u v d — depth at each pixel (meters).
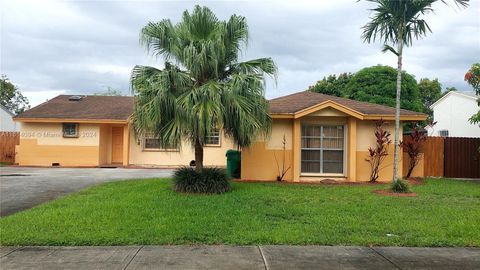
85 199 10.48
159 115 10.95
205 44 11.37
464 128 28.77
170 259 5.96
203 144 11.78
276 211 9.15
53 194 11.91
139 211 8.95
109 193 11.48
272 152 15.30
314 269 5.59
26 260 5.89
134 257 6.04
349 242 6.89
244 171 15.30
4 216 8.88
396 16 12.52
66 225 7.76
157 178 15.59
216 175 11.88
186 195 11.16
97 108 23.41
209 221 8.13
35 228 7.54
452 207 9.82
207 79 11.95
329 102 14.41
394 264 5.83
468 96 28.23
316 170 15.43
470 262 5.95
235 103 11.10
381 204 10.16
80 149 21.92
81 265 5.68
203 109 10.75
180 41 11.89
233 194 11.40
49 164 21.91
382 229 7.67
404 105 29.94
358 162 15.30
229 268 5.60
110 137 23.45
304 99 17.00
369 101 30.08
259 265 5.73
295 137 15.02
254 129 11.41
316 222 8.20
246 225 7.85
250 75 11.63
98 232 7.29
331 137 15.46
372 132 15.42
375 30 13.03
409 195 11.61
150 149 22.55
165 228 7.52
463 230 7.56
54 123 21.92
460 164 18.02
